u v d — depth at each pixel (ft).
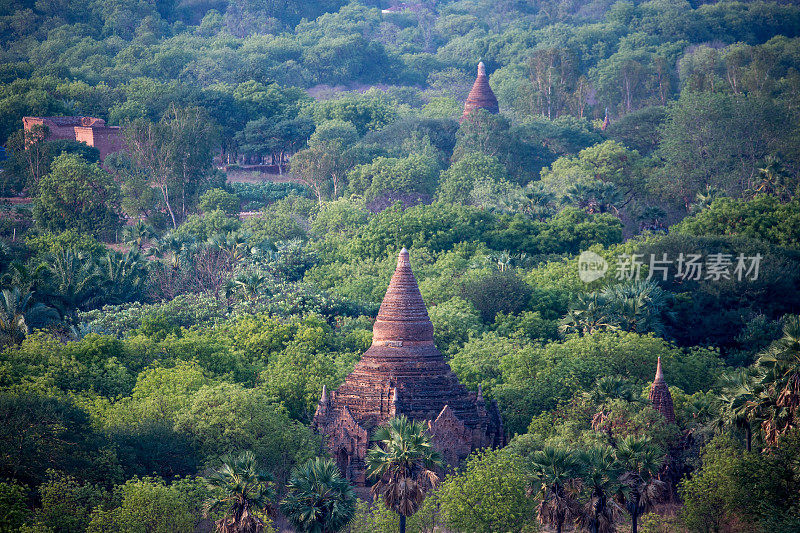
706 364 490.90
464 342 515.91
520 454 361.30
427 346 403.95
